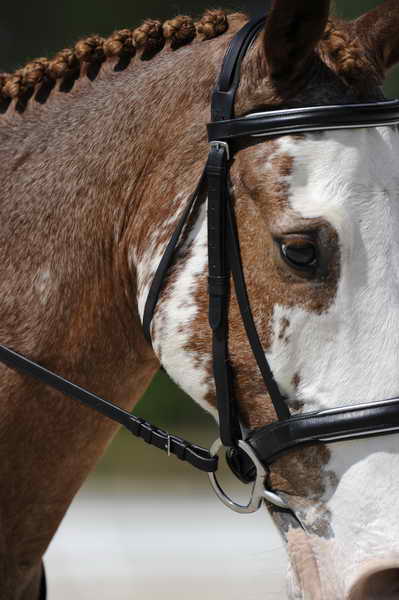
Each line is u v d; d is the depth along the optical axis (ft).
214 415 14.15
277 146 13.30
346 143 13.05
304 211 12.84
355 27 14.79
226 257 13.69
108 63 16.15
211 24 15.46
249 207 13.50
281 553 14.47
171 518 47.91
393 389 12.50
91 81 16.14
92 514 48.98
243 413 13.71
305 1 13.12
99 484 56.39
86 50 16.16
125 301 15.48
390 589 12.39
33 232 15.58
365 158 12.98
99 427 15.74
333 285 12.76
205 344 13.93
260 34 14.29
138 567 38.65
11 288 15.52
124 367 15.75
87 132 15.65
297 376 13.02
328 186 12.87
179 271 14.23
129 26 83.05
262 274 13.25
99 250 15.37
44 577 17.06
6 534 15.65
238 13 15.88
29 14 83.71
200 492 54.03
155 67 15.53
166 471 59.41
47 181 15.70
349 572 12.48
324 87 13.55
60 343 15.38
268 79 13.79
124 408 16.02
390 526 12.32
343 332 12.72
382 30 14.60
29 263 15.53
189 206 14.19
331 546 12.82
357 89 13.50
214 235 13.73
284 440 13.14
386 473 12.50
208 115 14.47
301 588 13.15
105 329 15.48
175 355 14.19
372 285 12.66
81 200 15.44
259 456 13.57
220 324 13.67
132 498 52.70
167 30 15.72
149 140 14.99
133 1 83.05
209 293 13.75
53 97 16.34
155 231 14.60
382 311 12.61
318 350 12.87
